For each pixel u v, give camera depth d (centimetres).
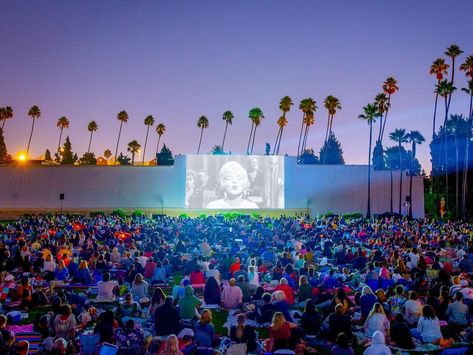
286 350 1025
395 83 8212
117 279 2005
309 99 9869
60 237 2919
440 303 1454
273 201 7006
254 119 10625
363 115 7950
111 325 1084
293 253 2395
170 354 945
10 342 991
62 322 1160
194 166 6981
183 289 1576
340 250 2634
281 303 1372
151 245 2605
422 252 2511
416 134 10438
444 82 8131
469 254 2331
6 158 12775
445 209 8081
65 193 7294
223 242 2866
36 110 11856
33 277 1908
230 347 1027
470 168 8394
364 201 7369
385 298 1498
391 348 1219
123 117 12156
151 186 7231
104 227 3791
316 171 7262
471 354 916
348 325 1230
